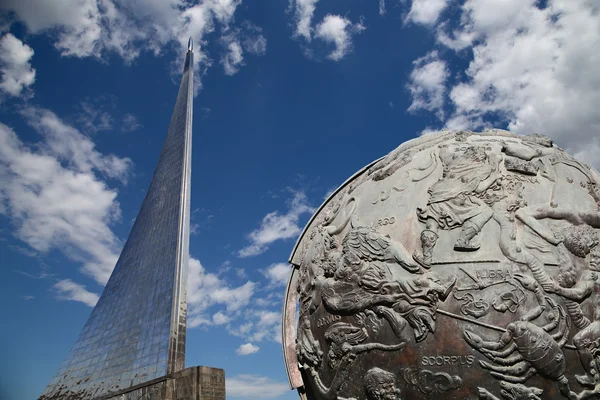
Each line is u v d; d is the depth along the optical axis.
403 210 4.99
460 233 4.58
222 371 17.98
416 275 4.52
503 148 5.30
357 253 4.89
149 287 32.38
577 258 4.46
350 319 4.76
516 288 4.25
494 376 4.11
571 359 4.12
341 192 6.59
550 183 4.94
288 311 6.23
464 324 4.23
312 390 5.35
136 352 29.30
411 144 5.96
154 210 38.09
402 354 4.39
